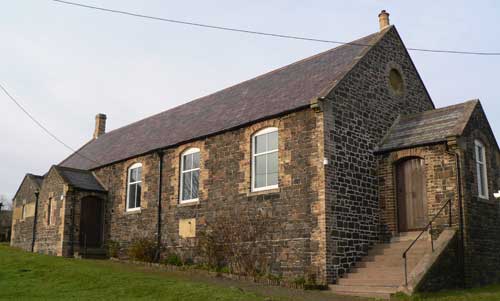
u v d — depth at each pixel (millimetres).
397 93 20156
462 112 17750
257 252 17531
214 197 19797
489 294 13352
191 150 21734
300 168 16797
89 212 26188
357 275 15523
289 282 15531
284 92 19672
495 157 18578
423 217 17031
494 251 17125
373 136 18453
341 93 17391
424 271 13891
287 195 17000
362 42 20609
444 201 16344
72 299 12016
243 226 18234
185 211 21078
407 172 17766
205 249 19359
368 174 17844
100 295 12609
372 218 17594
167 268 19531
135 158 24781
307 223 16188
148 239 22641
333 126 16750
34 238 28141
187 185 21594
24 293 12789
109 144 31172
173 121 26500
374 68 19250
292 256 16422
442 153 16688
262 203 17781
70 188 25266
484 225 16828
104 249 25547
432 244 15078
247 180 18500
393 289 13672
